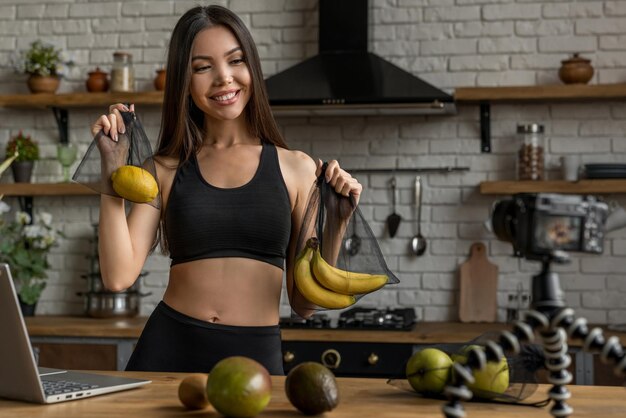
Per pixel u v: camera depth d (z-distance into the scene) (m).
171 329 2.24
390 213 4.47
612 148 4.31
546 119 4.36
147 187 1.97
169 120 2.35
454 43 4.43
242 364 1.38
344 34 4.25
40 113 4.81
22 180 4.64
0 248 4.55
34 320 4.35
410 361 1.57
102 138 2.03
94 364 4.06
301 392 1.39
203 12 2.28
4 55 4.80
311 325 3.96
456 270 4.42
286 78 4.09
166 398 1.58
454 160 4.43
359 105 3.96
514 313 4.23
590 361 3.66
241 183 2.31
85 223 4.75
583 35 4.34
